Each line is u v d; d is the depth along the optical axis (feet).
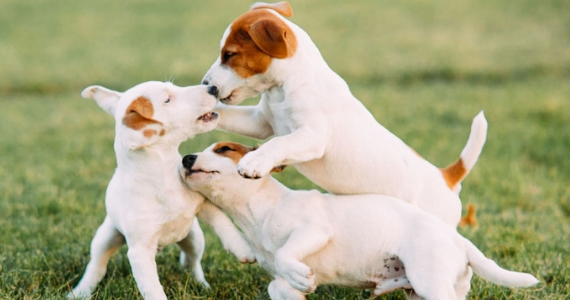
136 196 14.03
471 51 50.55
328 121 14.62
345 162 14.89
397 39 55.11
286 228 14.21
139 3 71.82
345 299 15.44
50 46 55.67
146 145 13.47
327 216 14.23
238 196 14.52
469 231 20.15
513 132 32.63
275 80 14.55
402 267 13.91
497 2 67.67
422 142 30.53
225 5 69.97
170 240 14.67
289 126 14.75
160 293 14.08
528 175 27.07
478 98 39.11
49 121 37.01
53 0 73.15
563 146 30.55
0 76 46.96
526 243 19.08
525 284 13.29
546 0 67.05
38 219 21.61
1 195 24.31
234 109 15.65
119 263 17.48
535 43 52.31
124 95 13.98
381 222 13.93
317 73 14.79
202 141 31.37
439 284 13.05
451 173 16.03
